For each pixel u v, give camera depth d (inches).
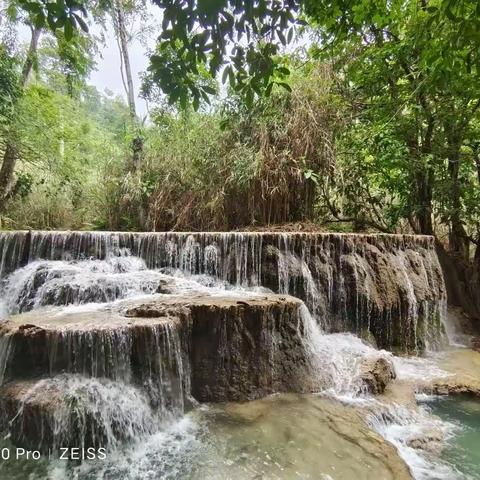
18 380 130.2
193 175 355.3
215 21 85.5
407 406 156.2
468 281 323.9
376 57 285.9
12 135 344.8
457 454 129.8
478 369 207.9
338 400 155.9
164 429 132.7
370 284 229.1
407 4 208.7
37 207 377.7
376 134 296.0
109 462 115.1
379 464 113.3
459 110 277.0
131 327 137.6
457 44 118.5
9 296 210.2
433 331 261.0
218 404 149.9
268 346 164.7
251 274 229.3
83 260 236.1
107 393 127.3
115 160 392.8
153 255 243.0
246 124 344.5
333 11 132.3
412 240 264.7
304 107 327.3
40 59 432.1
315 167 327.6
